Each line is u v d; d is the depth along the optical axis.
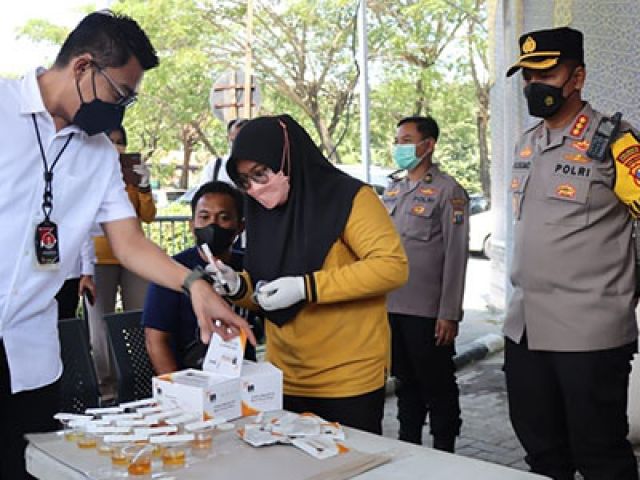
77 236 1.96
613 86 3.51
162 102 13.89
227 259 2.73
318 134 15.94
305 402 2.23
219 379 1.78
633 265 2.57
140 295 4.54
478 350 6.04
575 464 2.68
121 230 2.06
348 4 14.70
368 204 2.16
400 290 3.66
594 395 2.56
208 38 14.02
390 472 1.46
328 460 1.50
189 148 15.10
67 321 2.67
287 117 2.18
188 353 2.56
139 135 14.53
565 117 2.60
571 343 2.55
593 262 2.53
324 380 2.19
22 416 1.98
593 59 3.56
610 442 2.59
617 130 2.50
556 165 2.58
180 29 13.31
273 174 2.11
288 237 2.19
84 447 1.57
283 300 2.06
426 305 3.63
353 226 2.13
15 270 1.84
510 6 4.36
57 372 2.05
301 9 14.62
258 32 14.64
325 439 1.60
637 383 3.68
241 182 2.16
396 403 4.80
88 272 4.15
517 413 2.79
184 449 1.55
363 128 9.69
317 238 2.15
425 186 3.71
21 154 1.80
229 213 2.63
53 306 2.03
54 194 1.87
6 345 1.89
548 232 2.58
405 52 15.29
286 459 1.50
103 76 1.78
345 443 1.63
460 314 3.61
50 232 1.86
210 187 2.66
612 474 2.60
